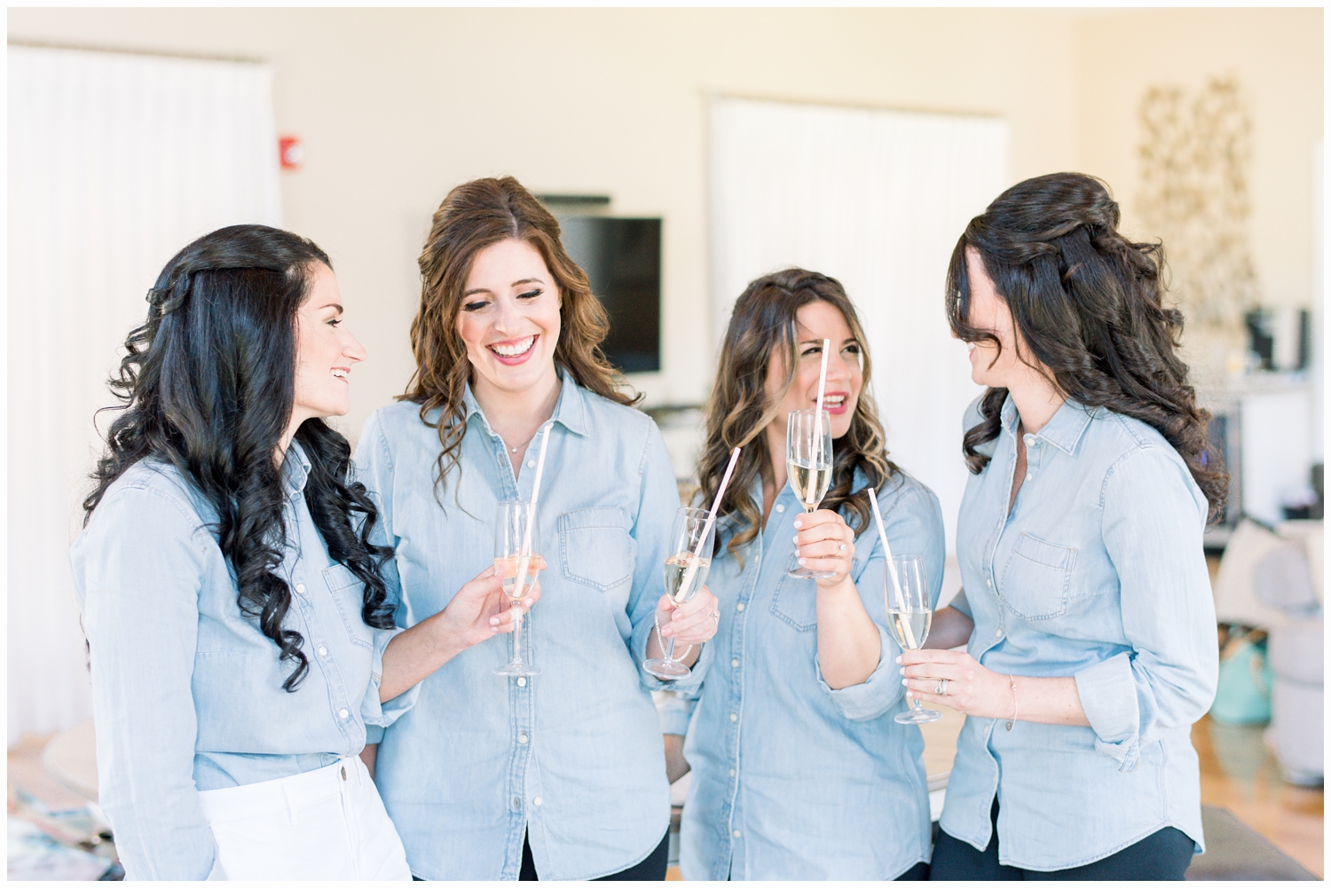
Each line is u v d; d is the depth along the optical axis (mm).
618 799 1652
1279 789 3666
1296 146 6516
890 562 1505
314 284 1423
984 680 1463
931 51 6547
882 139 6336
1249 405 6430
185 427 1354
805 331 1789
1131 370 1478
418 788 1641
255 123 4902
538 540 1517
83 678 4582
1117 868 1508
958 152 6543
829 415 1658
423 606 1683
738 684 1771
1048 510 1540
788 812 1715
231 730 1379
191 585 1332
